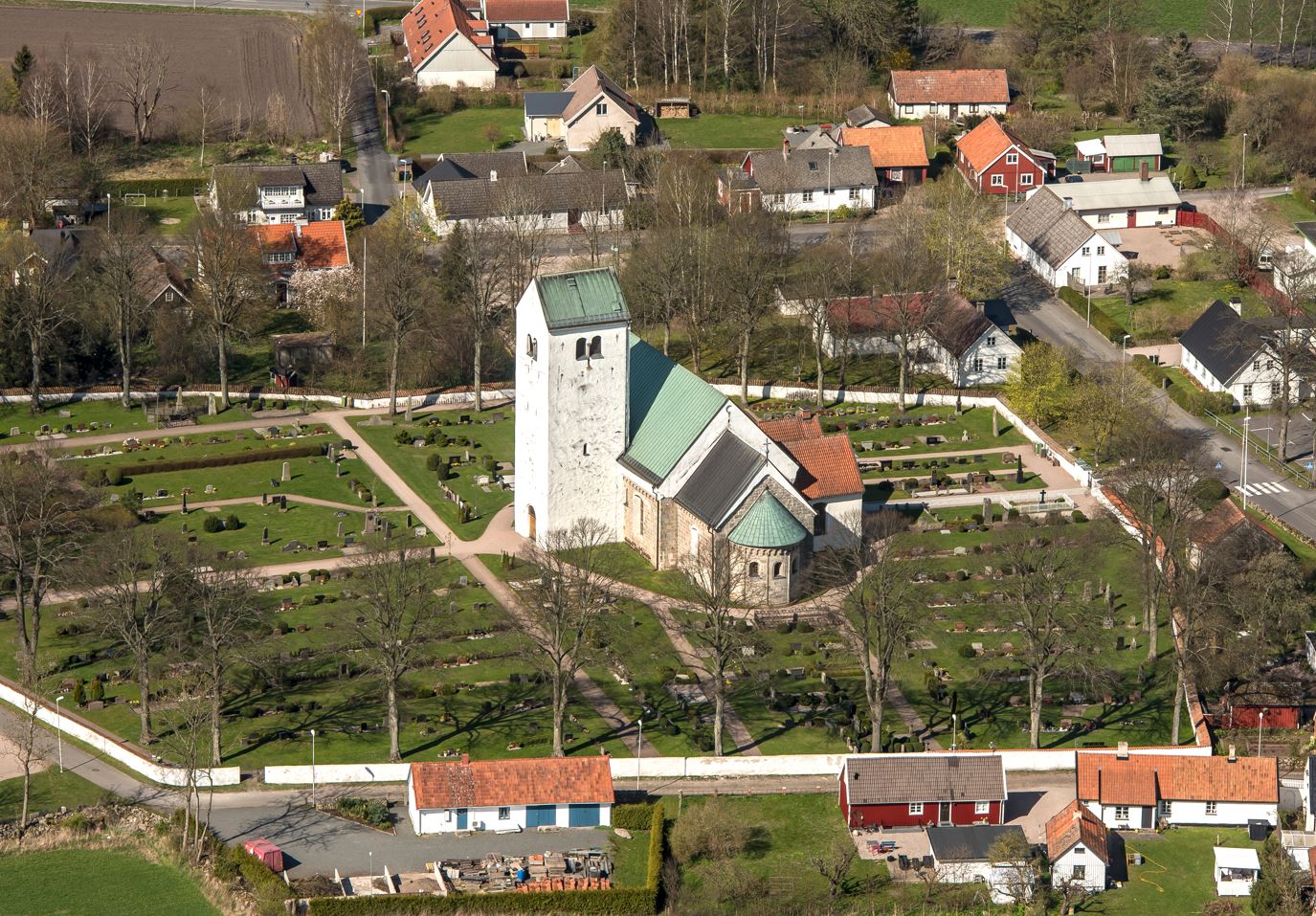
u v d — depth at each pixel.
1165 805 196.38
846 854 186.25
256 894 180.25
